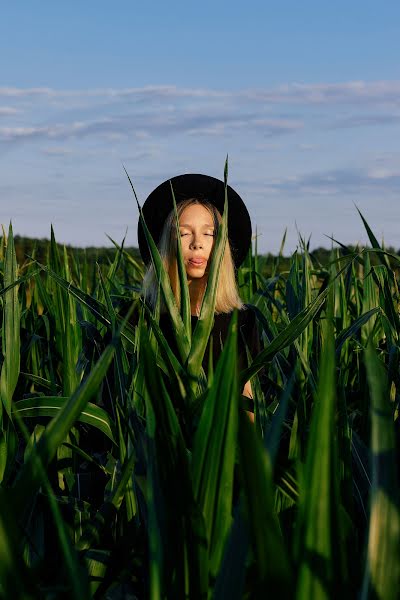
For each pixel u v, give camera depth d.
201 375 1.53
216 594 0.78
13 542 0.70
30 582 0.77
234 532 0.80
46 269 1.74
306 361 1.61
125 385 1.58
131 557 1.22
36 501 1.38
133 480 1.28
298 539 0.71
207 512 0.91
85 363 2.02
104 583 1.19
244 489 0.65
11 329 1.53
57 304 2.12
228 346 0.87
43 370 2.47
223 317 2.66
